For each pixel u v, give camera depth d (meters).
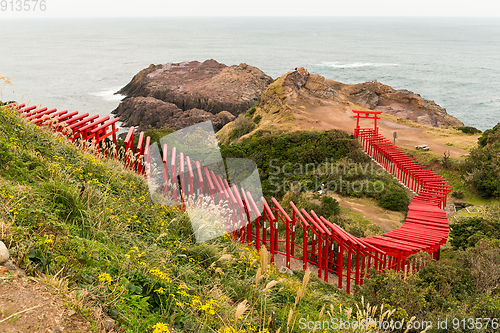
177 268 4.75
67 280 3.04
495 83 149.50
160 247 5.19
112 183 6.89
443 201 24.88
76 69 185.50
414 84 150.88
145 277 3.83
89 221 4.57
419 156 33.84
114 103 117.50
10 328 2.45
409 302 7.38
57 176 5.57
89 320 2.79
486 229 15.46
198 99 107.62
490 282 9.02
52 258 3.39
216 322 3.80
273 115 54.81
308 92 61.56
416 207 20.55
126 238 4.84
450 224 19.42
